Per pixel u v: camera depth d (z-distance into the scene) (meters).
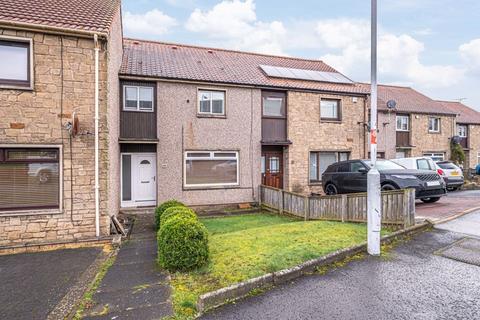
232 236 6.79
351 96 15.24
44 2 8.72
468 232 6.68
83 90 7.55
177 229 5.02
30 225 7.14
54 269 5.54
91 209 7.54
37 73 7.22
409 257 5.31
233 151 12.95
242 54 16.95
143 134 11.71
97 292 4.32
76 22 7.75
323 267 4.93
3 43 7.09
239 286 4.04
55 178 7.47
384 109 17.69
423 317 3.39
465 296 3.86
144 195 12.17
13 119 7.06
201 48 16.23
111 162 8.55
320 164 14.80
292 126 13.98
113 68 9.26
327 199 9.19
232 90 12.88
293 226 7.57
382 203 7.39
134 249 6.78
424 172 10.08
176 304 3.85
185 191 12.12
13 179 7.22
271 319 3.43
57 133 7.35
